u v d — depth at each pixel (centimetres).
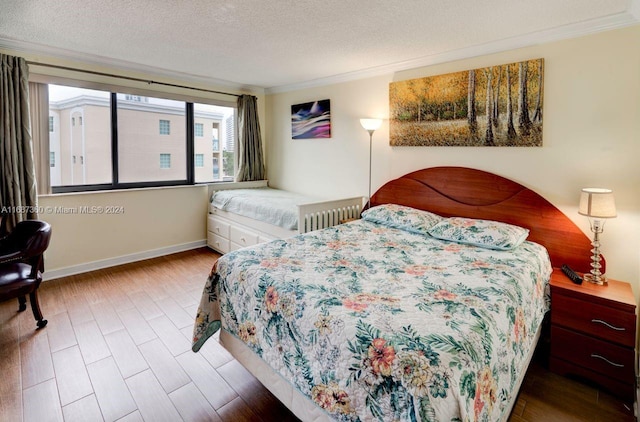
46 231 239
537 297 196
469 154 298
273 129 496
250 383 195
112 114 376
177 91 412
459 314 139
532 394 191
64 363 209
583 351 198
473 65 291
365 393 119
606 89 227
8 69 290
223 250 430
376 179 371
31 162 306
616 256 230
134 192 394
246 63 349
